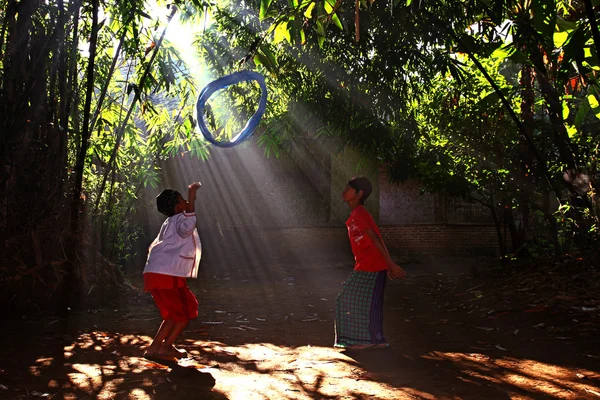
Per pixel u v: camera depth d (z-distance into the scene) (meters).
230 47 10.60
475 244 18.95
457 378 4.64
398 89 10.11
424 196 18.92
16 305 7.64
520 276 8.98
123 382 4.54
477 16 8.61
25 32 7.23
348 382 4.58
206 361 5.25
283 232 17.73
